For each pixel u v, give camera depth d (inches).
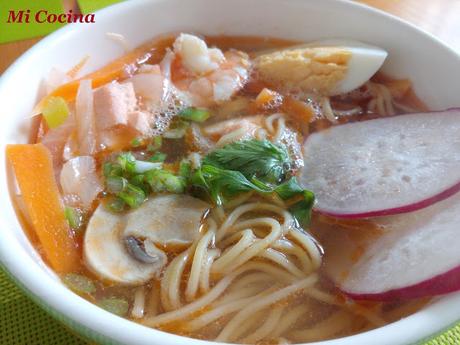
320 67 6.8
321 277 5.0
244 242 5.2
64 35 6.4
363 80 7.1
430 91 6.9
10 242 4.1
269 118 6.6
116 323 3.6
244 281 5.1
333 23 7.3
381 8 9.0
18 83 5.7
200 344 3.5
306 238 5.2
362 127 6.4
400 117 6.4
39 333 4.8
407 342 3.6
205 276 5.0
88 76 6.6
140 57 7.2
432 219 5.0
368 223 5.3
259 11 7.4
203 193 5.5
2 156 5.2
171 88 6.7
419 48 6.8
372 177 5.5
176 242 5.1
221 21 7.5
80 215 5.3
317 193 5.6
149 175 5.5
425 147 5.7
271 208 5.5
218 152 5.7
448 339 4.7
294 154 6.2
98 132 5.9
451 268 4.1
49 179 5.2
